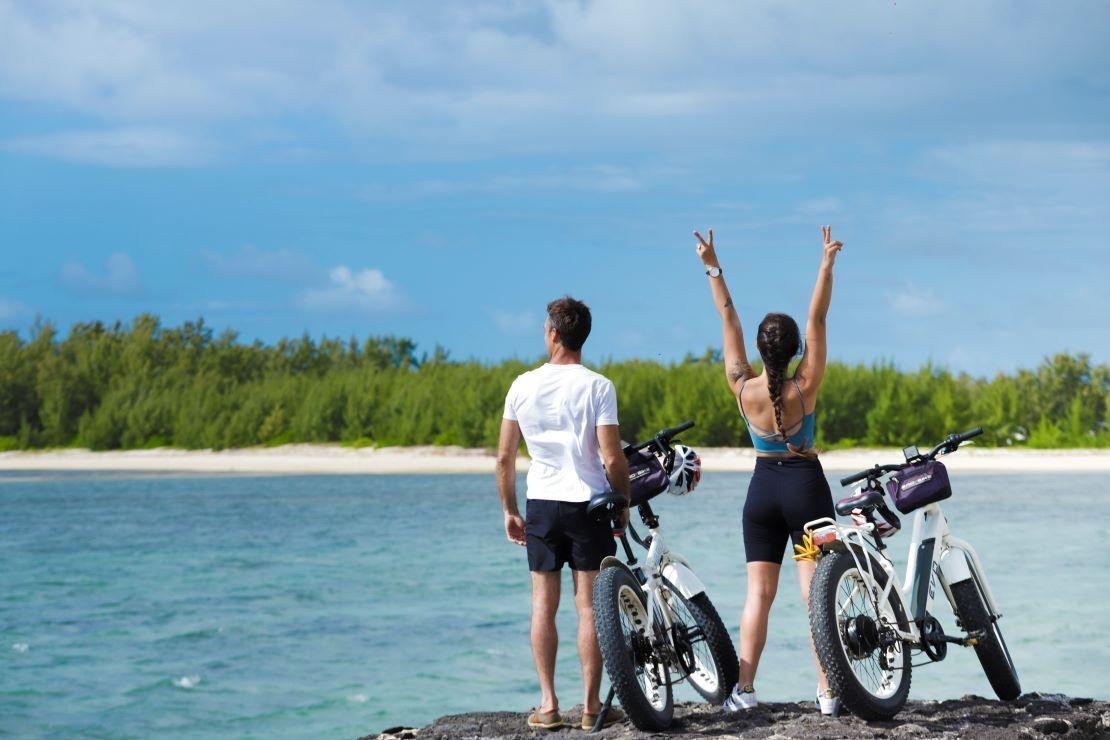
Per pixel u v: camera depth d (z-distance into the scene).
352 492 54.19
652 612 7.23
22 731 12.38
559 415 7.33
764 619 7.52
